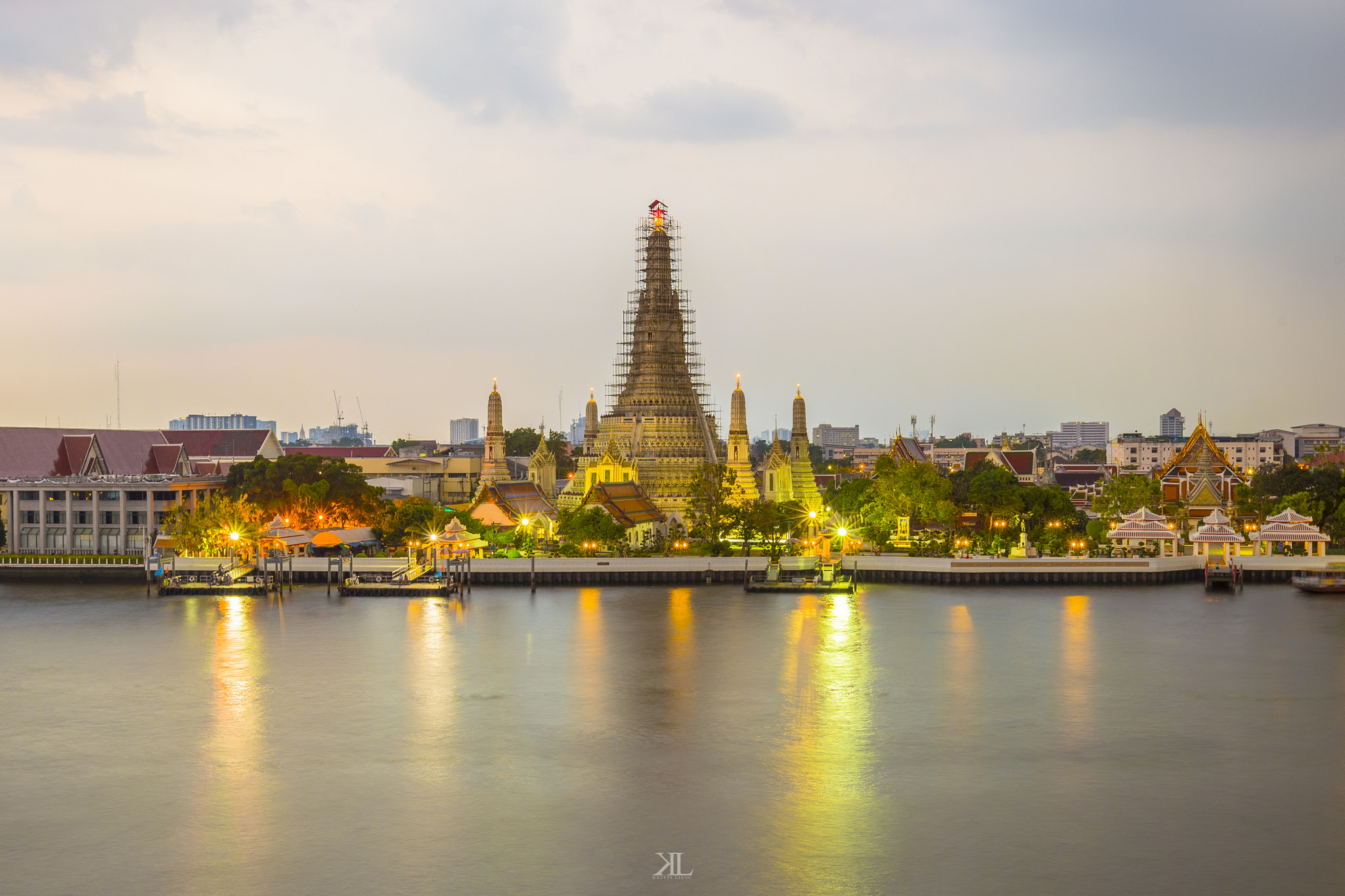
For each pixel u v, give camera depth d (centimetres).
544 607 17262
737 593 18612
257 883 7325
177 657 13600
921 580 19662
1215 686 11969
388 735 10294
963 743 9994
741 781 9062
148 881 7356
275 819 8331
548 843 7900
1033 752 9738
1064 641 14300
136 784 9062
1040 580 19388
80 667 13088
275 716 10944
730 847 7825
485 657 13500
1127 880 7312
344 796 8769
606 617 16288
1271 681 12162
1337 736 10181
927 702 11356
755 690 11856
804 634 14850
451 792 8844
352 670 12838
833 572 18912
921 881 7312
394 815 8400
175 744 10056
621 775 9219
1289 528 19662
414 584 18625
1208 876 7362
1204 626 15375
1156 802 8581
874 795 8750
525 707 11219
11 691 12000
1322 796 8706
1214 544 19888
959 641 14375
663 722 10662
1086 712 10981
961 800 8644
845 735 10262
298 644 14375
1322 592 18150
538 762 9531
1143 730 10375
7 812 8488
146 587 19762
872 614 16462
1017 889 7200
